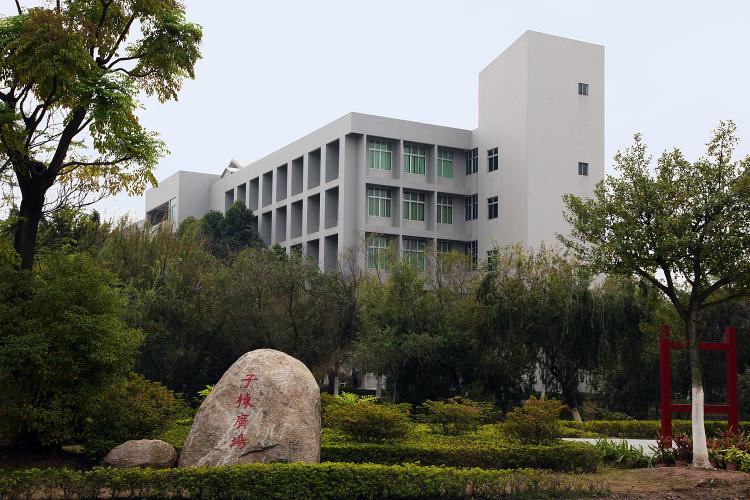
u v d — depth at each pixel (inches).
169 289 1212.5
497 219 2000.5
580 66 1996.8
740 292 642.2
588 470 615.8
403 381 1214.9
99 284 612.4
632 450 668.7
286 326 1272.1
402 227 2039.9
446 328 1219.2
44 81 639.1
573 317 1138.7
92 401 596.7
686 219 610.9
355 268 1565.0
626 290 1144.8
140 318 1125.7
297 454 524.4
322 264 2020.2
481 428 850.1
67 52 606.9
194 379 1222.9
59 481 471.8
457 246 2133.4
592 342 1147.3
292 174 2245.3
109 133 651.5
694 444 614.5
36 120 655.1
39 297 590.2
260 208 2378.2
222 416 533.0
